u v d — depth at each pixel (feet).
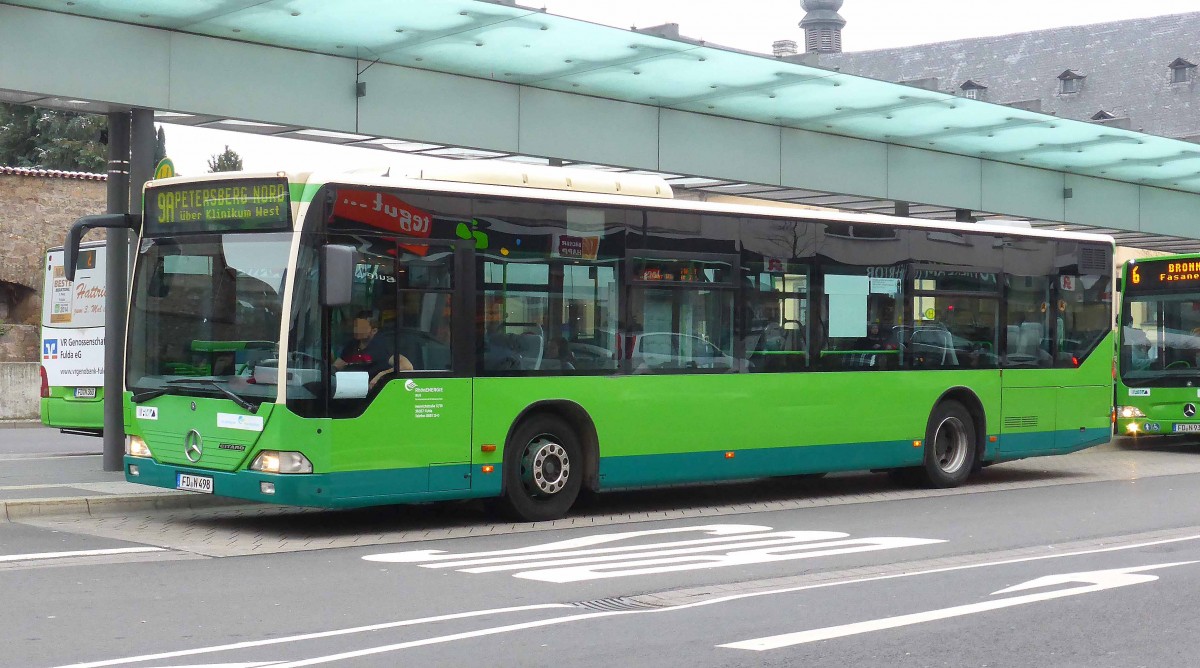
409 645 24.70
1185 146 76.18
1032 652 24.61
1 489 46.96
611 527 43.55
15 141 192.85
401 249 41.14
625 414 46.29
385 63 56.85
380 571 33.96
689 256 48.19
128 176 52.65
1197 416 76.33
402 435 40.93
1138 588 31.42
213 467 40.68
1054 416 60.80
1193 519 45.96
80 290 70.23
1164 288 78.23
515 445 43.91
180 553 37.06
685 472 47.91
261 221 40.06
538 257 44.24
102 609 28.40
